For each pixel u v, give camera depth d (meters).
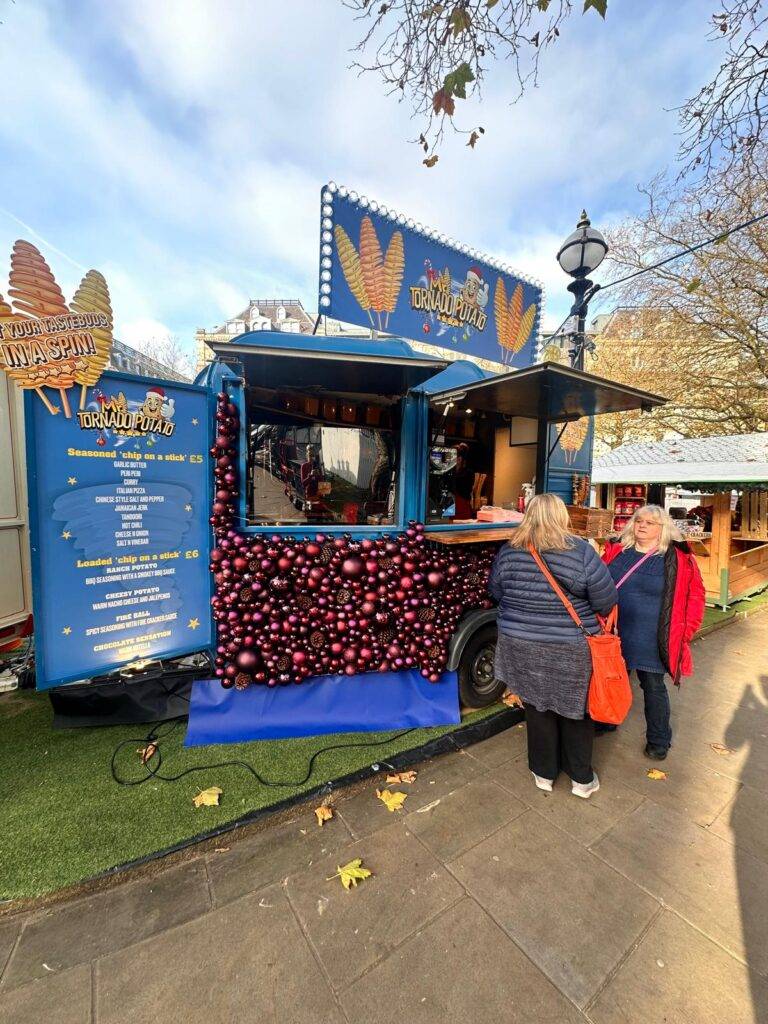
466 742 2.83
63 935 1.59
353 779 2.41
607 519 4.20
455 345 4.89
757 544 7.71
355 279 4.14
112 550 2.61
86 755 2.60
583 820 2.17
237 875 1.84
